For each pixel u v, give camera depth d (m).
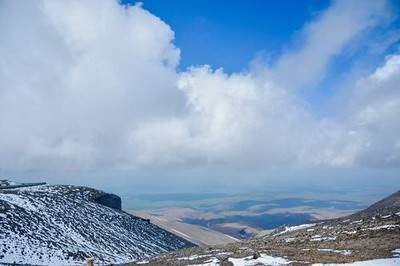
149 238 152.00
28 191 147.12
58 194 157.12
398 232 60.34
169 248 150.12
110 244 123.25
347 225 76.56
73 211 140.38
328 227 81.19
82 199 162.38
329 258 49.06
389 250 50.91
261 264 49.75
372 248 53.53
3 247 91.69
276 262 50.03
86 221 136.00
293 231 92.00
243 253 60.81
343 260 46.91
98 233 128.88
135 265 70.38
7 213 113.00
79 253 105.12
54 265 91.00
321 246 60.47
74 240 114.19
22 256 90.75
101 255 109.62
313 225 95.50
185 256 73.06
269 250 61.22
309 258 50.53
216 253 69.38
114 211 167.38
